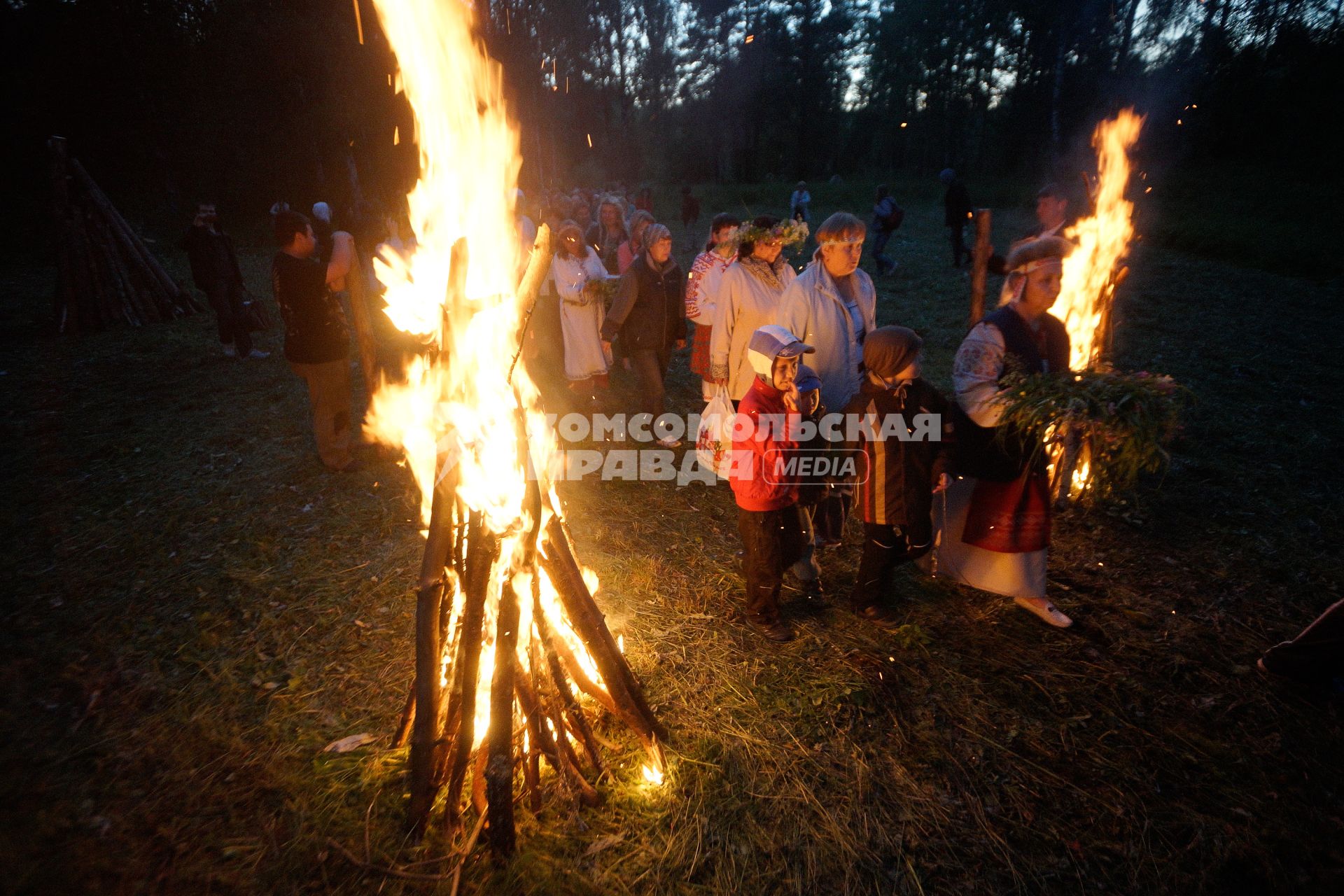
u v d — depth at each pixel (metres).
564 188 33.34
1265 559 4.13
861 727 3.02
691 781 2.76
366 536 4.40
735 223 4.99
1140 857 2.51
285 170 23.39
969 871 2.46
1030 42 36.62
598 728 2.96
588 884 2.37
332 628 3.56
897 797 2.71
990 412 3.20
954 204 12.87
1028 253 3.21
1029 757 2.88
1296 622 3.63
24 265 15.88
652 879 2.39
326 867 2.39
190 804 2.59
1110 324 4.86
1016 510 3.34
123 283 9.63
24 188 20.80
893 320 9.52
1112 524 4.51
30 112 21.28
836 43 52.19
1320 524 4.48
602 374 6.36
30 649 3.38
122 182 22.98
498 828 2.40
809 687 3.22
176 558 4.16
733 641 3.54
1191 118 27.39
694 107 53.94
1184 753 2.89
